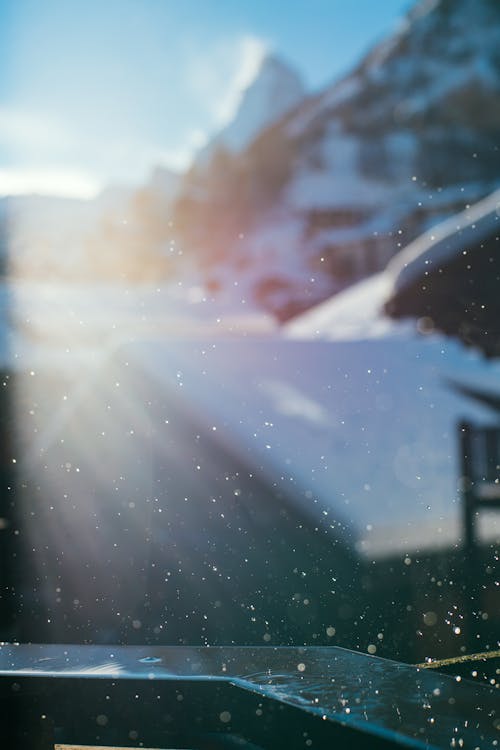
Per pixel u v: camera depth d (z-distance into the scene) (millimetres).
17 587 2188
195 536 2525
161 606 2146
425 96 95875
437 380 5102
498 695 713
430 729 628
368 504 3662
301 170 99062
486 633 2059
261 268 87688
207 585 2289
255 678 777
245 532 2916
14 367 3842
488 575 2707
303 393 4980
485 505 3500
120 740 779
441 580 2639
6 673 810
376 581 2623
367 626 2150
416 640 2037
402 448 4301
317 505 3500
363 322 6844
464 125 92500
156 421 2674
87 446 2516
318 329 7039
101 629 1978
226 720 752
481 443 4348
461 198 41875
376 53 109812
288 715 696
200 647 915
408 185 85938
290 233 91375
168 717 771
